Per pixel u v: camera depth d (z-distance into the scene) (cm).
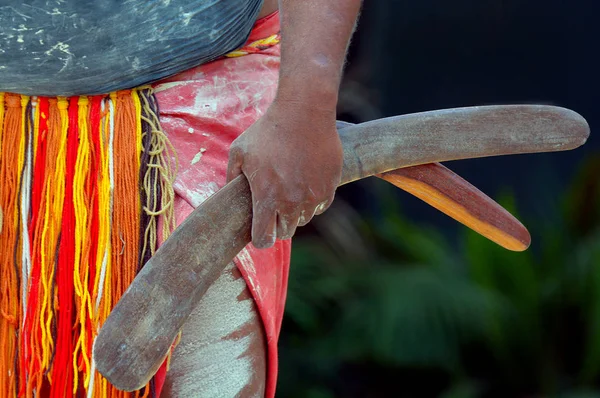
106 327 161
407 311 592
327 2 164
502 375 614
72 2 179
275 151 160
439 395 610
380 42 708
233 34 193
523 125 188
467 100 716
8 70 182
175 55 188
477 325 601
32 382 191
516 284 612
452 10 709
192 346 188
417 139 180
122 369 160
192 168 190
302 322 602
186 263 162
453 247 735
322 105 160
